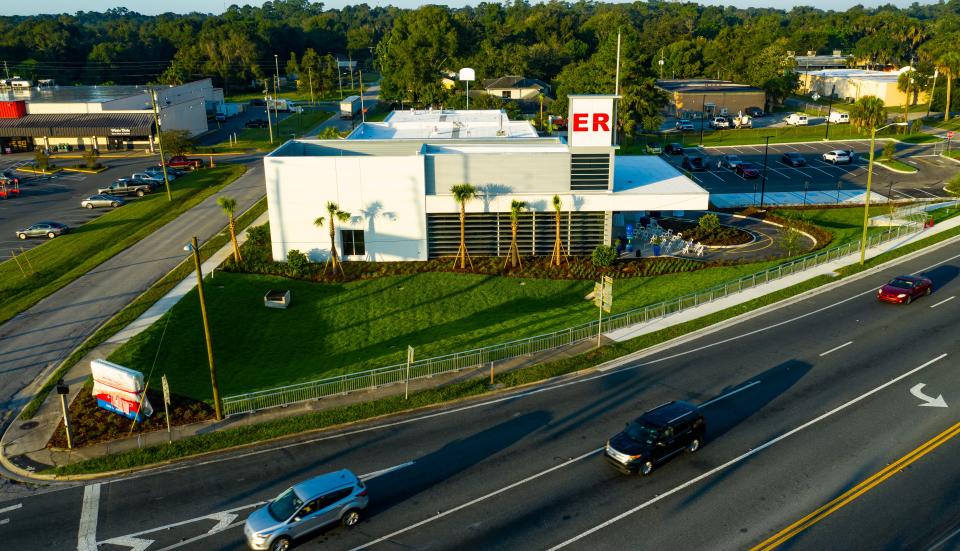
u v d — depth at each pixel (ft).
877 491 80.64
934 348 118.42
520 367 116.57
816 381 108.58
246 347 128.77
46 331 134.10
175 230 199.52
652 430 86.22
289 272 164.45
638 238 190.39
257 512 74.69
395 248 172.65
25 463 91.76
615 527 75.61
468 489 83.30
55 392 109.91
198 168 286.46
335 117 445.37
